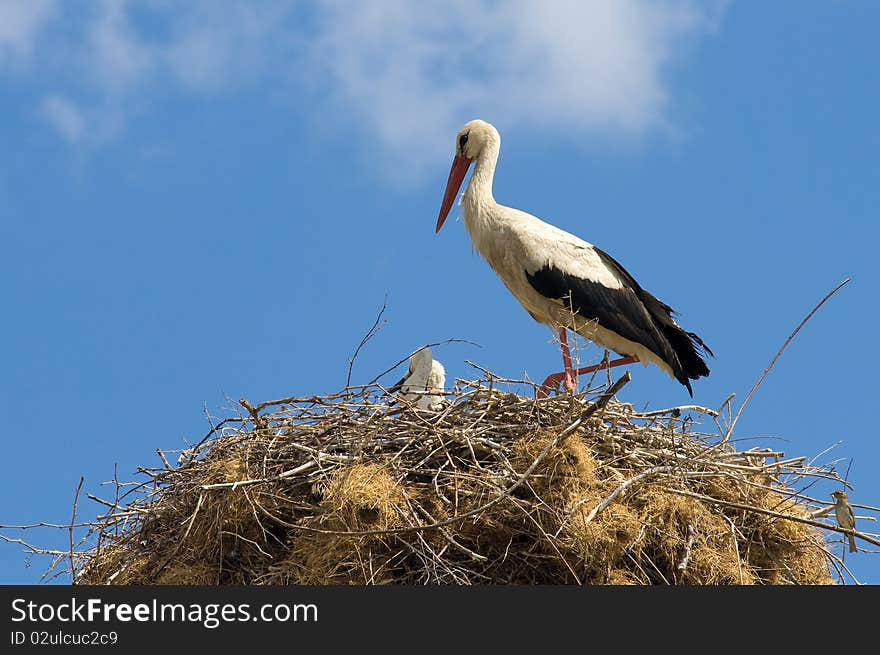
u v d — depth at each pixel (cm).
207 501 1249
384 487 1180
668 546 1219
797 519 1214
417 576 1179
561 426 1230
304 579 1191
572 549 1168
